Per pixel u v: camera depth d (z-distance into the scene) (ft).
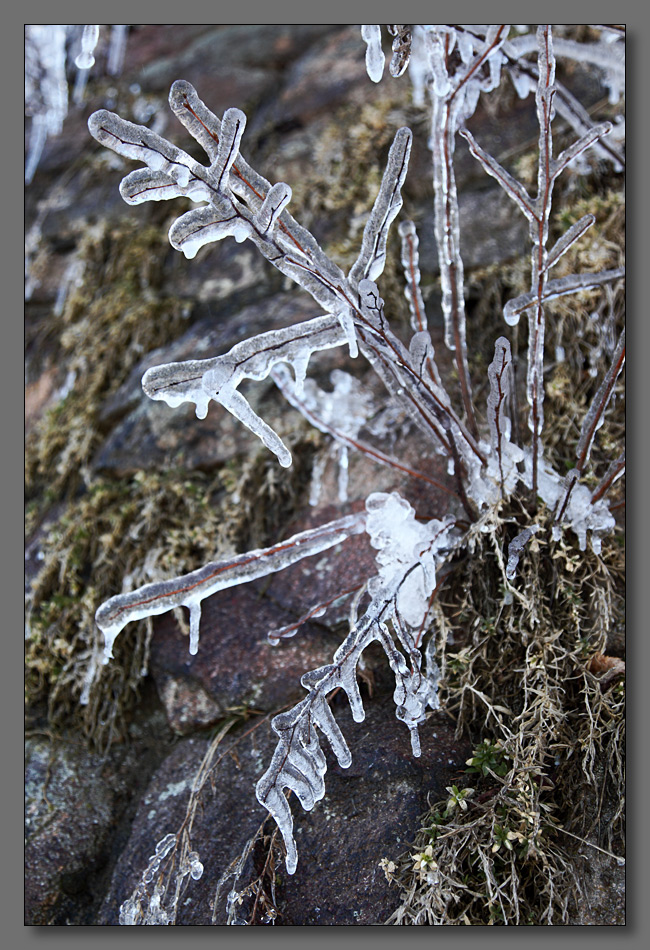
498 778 3.05
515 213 3.71
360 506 3.47
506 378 3.09
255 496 3.59
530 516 3.21
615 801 3.05
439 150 3.23
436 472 3.44
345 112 4.07
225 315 3.94
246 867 3.12
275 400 3.68
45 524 3.82
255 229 2.91
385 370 3.19
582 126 3.52
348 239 3.84
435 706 3.13
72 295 4.31
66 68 5.18
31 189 4.88
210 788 3.24
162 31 5.17
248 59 4.65
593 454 3.40
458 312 3.29
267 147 4.15
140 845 3.24
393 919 3.00
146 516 3.64
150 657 3.49
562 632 3.17
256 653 3.39
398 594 3.14
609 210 3.60
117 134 2.81
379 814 3.09
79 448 3.86
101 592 3.60
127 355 3.99
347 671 3.04
